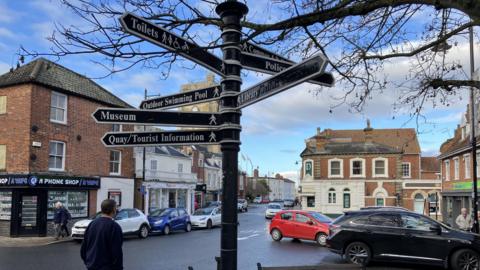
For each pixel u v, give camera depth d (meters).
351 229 13.55
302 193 50.97
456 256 12.48
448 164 36.78
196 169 58.19
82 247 5.25
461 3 4.55
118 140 4.44
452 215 35.34
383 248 13.21
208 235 25.08
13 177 22.17
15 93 23.20
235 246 3.82
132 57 4.41
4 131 23.22
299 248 18.09
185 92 4.48
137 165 38.75
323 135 52.62
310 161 51.16
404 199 48.12
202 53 4.02
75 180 25.06
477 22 5.41
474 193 17.92
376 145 50.09
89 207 26.52
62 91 24.86
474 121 17.75
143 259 14.96
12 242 20.38
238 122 4.01
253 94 3.84
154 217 25.59
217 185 66.12
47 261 14.41
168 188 40.34
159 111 4.25
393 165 48.62
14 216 22.28
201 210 31.86
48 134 23.81
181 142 4.20
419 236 12.91
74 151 25.67
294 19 4.76
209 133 4.09
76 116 25.94
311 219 20.02
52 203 23.72
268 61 4.44
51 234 23.45
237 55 4.05
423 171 52.47
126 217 22.36
